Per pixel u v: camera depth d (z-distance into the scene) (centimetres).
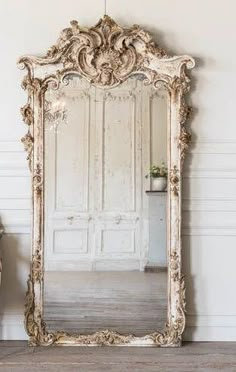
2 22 353
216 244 352
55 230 347
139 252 348
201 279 352
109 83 345
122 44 342
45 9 354
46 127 347
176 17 355
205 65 354
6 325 351
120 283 347
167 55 342
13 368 291
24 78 343
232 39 354
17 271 352
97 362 302
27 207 352
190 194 352
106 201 350
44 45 353
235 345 340
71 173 349
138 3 355
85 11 355
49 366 295
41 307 339
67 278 346
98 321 346
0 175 352
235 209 352
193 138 353
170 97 342
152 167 348
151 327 344
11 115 352
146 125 348
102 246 349
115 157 350
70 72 344
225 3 355
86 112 349
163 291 344
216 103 354
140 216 349
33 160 342
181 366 296
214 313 351
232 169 352
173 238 340
